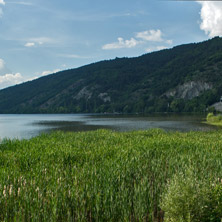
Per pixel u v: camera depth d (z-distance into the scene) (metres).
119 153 14.18
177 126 60.62
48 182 8.68
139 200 7.71
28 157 13.34
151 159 12.73
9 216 7.41
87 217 7.82
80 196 7.67
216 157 12.84
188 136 27.62
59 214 7.44
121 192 7.98
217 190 6.88
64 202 7.54
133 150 14.95
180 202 6.30
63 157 13.34
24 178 8.91
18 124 82.88
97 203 7.48
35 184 8.31
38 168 10.66
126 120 93.25
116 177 8.90
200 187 6.80
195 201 6.23
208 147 16.45
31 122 94.88
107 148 16.22
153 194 8.54
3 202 7.44
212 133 31.34
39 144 18.80
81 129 58.94
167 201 6.68
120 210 7.66
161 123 72.44
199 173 9.30
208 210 6.26
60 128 63.16
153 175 9.86
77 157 13.61
